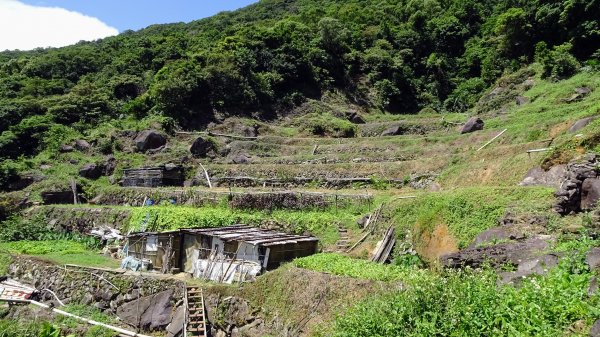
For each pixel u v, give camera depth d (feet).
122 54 224.53
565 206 54.13
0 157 148.97
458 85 198.18
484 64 186.60
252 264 71.56
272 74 187.32
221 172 125.18
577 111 99.60
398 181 100.73
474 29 225.15
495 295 33.42
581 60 146.20
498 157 88.02
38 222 117.50
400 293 40.91
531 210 57.67
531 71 151.64
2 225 115.65
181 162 134.10
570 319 29.07
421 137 129.80
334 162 120.67
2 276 89.15
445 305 35.37
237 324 62.95
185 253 82.02
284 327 57.00
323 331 47.52
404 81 201.16
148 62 211.82
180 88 163.02
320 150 134.41
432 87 202.49
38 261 89.61
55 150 150.30
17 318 75.15
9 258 93.81
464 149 107.45
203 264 76.84
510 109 136.98
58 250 100.48
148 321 69.92
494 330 30.45
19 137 157.07
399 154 116.67
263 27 216.54
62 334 69.00
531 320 29.53
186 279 74.64
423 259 66.44
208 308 66.74
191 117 162.91
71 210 116.88
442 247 64.54
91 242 105.29
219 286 67.82
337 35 209.77
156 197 115.24
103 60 224.12
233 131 157.28
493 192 65.36
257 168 121.70
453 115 161.79
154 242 84.74
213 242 78.54
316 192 98.58
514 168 77.30
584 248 39.27
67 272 83.76
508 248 49.93
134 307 72.95
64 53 229.25
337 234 82.53
